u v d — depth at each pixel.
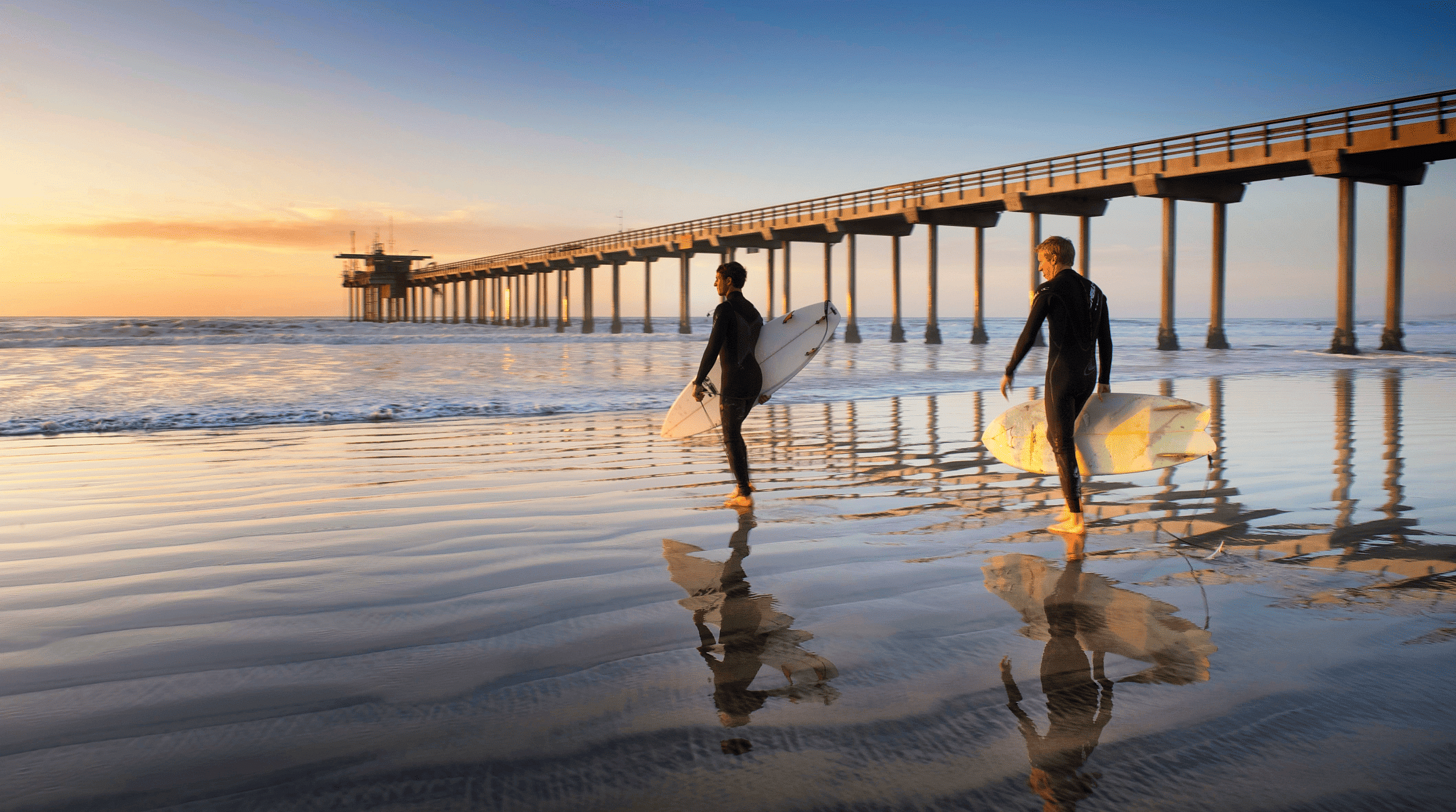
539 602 2.70
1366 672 2.06
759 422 7.82
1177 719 1.83
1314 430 6.77
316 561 3.20
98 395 10.43
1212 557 3.15
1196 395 10.02
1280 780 1.57
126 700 1.95
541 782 1.59
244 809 1.50
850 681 2.05
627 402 9.76
